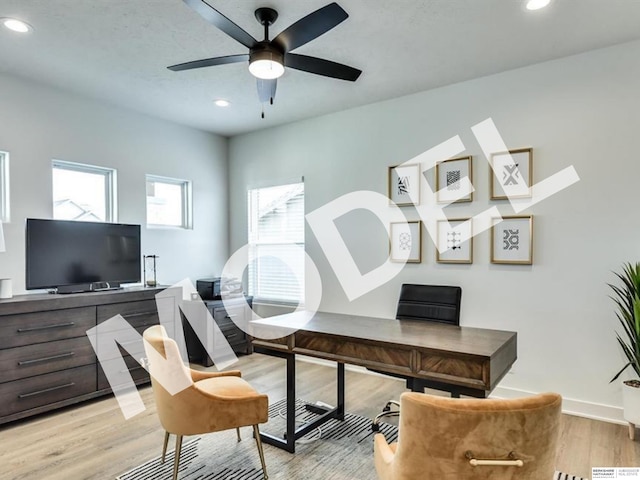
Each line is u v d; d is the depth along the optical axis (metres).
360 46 2.80
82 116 3.71
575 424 2.76
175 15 2.41
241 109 4.10
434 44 2.78
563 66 2.99
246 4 2.29
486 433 1.20
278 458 2.33
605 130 2.84
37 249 3.17
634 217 2.75
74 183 3.77
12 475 2.16
